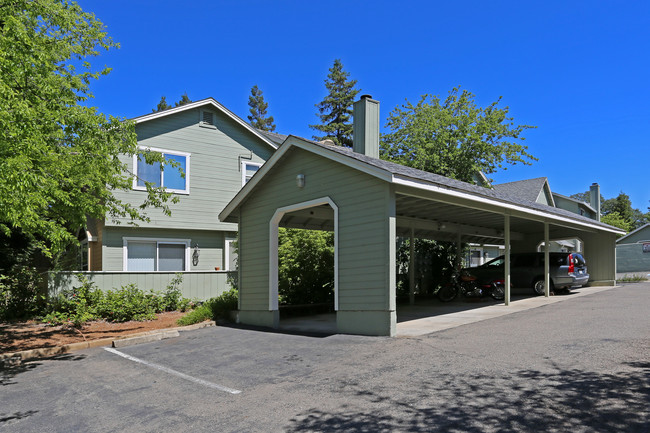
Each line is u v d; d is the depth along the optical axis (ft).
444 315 38.50
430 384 17.87
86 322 40.52
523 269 55.57
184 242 55.57
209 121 57.88
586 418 13.38
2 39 24.41
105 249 50.03
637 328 25.66
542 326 28.37
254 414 16.22
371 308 30.09
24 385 22.41
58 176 28.25
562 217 47.44
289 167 37.86
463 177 82.69
